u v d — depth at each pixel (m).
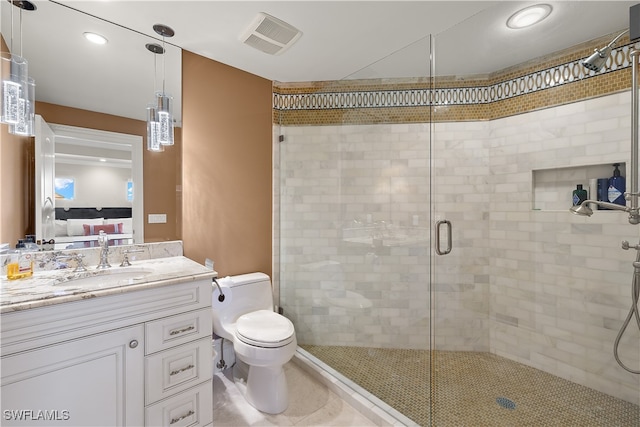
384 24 1.54
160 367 1.22
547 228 1.81
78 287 1.10
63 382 1.00
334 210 2.14
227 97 2.03
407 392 1.69
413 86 1.88
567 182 1.75
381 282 1.98
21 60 1.18
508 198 1.94
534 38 1.62
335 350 2.10
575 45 1.66
